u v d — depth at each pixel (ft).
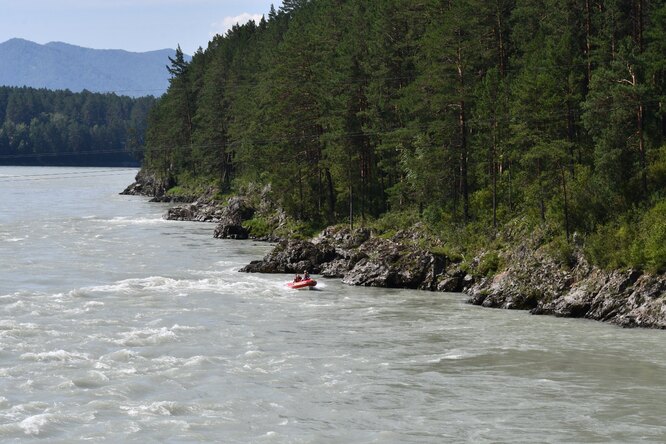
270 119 455.22
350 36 471.21
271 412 152.87
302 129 435.94
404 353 195.52
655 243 233.76
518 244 278.26
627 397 163.43
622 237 248.73
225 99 637.71
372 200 411.54
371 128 397.80
